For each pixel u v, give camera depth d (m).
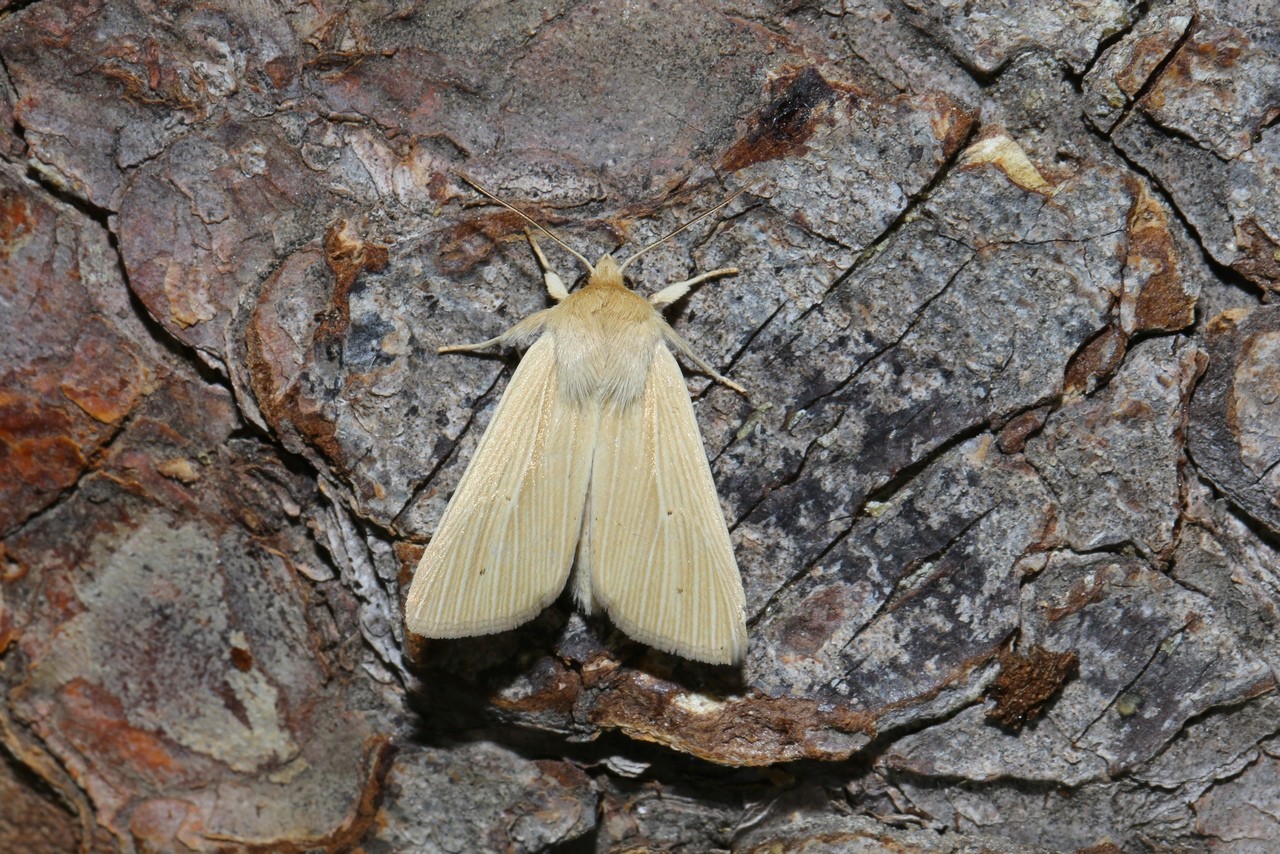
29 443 0.21
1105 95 0.21
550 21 0.21
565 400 0.21
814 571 0.21
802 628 0.21
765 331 0.21
